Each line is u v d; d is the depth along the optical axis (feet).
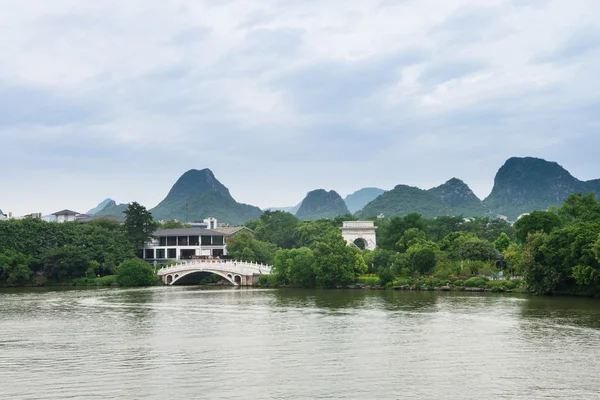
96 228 532.73
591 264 312.09
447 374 156.56
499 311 266.57
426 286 382.83
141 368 164.45
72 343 201.16
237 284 460.14
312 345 194.59
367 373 157.89
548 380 150.10
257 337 209.87
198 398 137.39
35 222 503.20
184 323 244.01
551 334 208.33
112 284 475.31
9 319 259.19
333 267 410.72
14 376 156.15
